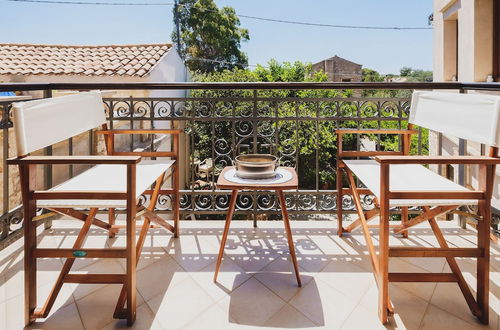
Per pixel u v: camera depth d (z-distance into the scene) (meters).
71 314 1.46
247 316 1.44
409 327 1.36
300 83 2.36
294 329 1.36
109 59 9.48
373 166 1.96
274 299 1.57
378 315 1.44
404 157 1.31
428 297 1.58
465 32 4.49
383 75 28.78
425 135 7.84
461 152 2.42
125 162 1.30
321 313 1.46
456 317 1.43
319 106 2.51
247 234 2.34
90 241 2.22
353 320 1.41
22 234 2.32
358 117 2.48
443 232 2.36
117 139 6.17
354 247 2.13
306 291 1.63
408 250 1.37
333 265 1.89
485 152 2.32
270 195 2.58
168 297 1.58
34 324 1.38
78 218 1.55
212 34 22.84
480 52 4.19
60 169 4.74
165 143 8.18
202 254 2.03
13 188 3.88
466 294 1.43
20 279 1.75
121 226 2.22
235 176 1.72
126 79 8.34
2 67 8.64
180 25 22.97
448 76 5.38
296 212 2.62
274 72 11.70
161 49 10.06
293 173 1.80
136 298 1.57
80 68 8.78
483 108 1.41
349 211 2.59
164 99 2.53
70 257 1.36
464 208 2.44
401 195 1.33
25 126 1.31
